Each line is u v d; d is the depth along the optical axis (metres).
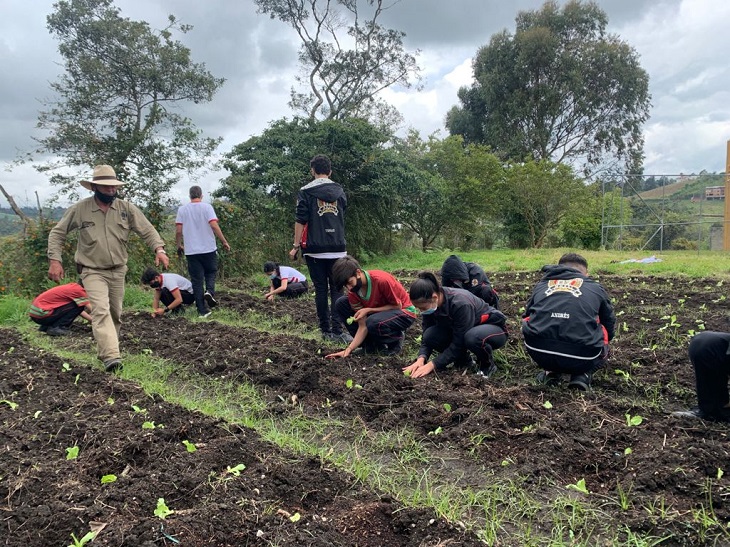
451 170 23.33
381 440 3.70
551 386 4.61
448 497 2.94
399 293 5.70
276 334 6.80
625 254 18.09
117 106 14.08
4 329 7.65
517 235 26.88
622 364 5.04
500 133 35.28
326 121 16.80
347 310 6.42
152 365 5.52
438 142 23.38
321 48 21.95
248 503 2.82
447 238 25.14
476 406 4.07
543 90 33.97
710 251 19.22
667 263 13.49
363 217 18.14
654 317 7.23
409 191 18.22
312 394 4.65
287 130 16.75
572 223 26.56
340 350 5.97
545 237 27.47
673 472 2.98
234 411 4.39
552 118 35.16
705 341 3.68
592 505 2.84
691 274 11.35
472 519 2.79
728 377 3.71
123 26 13.52
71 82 13.38
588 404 4.15
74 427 3.70
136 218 5.99
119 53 13.52
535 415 3.83
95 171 5.59
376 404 4.26
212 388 4.95
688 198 23.16
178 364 5.66
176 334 6.98
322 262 6.50
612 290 9.49
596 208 26.11
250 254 13.91
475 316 4.95
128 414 3.94
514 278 11.95
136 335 6.96
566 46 35.09
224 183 14.67
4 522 2.65
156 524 2.59
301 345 6.19
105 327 5.47
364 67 22.23
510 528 2.71
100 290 5.62
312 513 2.83
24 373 5.18
